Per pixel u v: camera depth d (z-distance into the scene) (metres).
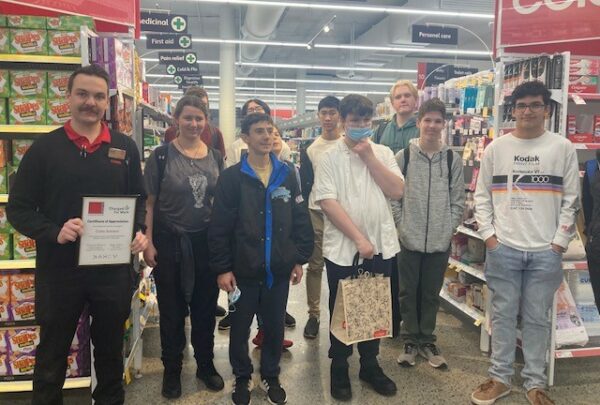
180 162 2.57
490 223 2.67
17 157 2.51
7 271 2.55
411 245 2.98
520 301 2.72
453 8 9.49
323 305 4.39
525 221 2.56
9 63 2.55
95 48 2.46
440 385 2.86
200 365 2.83
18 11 2.77
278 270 2.47
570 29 3.04
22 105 2.48
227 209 2.43
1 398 2.64
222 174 2.46
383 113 5.44
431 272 3.05
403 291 3.14
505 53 3.21
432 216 2.96
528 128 2.52
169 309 2.61
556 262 2.54
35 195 2.02
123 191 2.16
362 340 2.49
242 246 2.43
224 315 4.10
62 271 2.04
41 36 2.47
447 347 3.45
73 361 2.57
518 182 2.56
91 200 2.00
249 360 2.60
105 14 2.83
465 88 4.00
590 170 2.50
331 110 3.36
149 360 3.22
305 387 2.83
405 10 9.34
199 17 13.83
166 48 10.37
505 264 2.60
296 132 11.20
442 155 3.02
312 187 3.42
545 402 2.60
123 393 2.34
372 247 2.49
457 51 12.80
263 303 2.54
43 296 2.04
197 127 2.59
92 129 2.08
